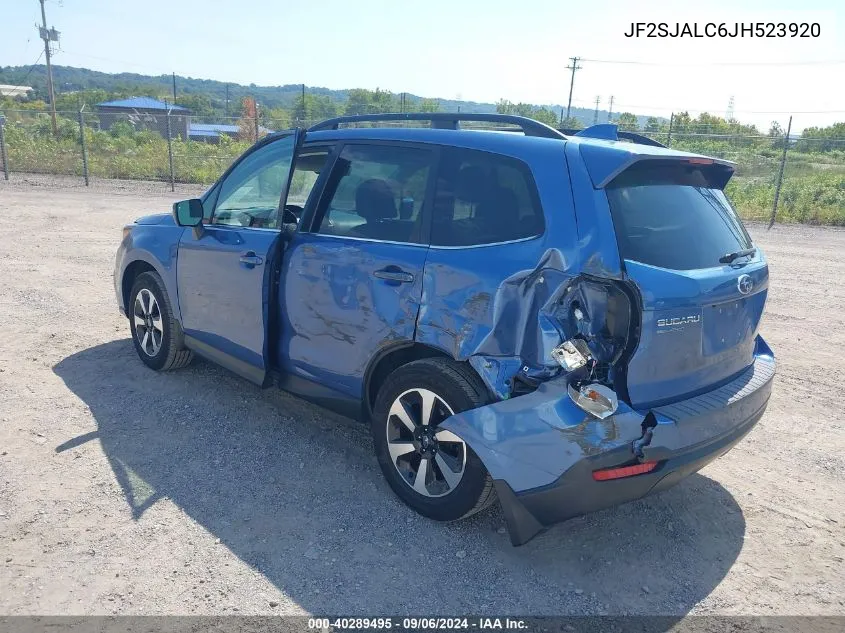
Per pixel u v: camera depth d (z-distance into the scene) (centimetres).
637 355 293
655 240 307
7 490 363
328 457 420
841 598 310
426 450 345
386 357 373
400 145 375
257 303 425
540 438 294
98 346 599
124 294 567
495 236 322
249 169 461
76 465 394
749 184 2228
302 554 323
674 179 337
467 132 354
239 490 377
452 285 327
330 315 384
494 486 314
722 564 333
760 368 374
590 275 291
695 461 308
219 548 324
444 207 346
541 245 304
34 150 2458
